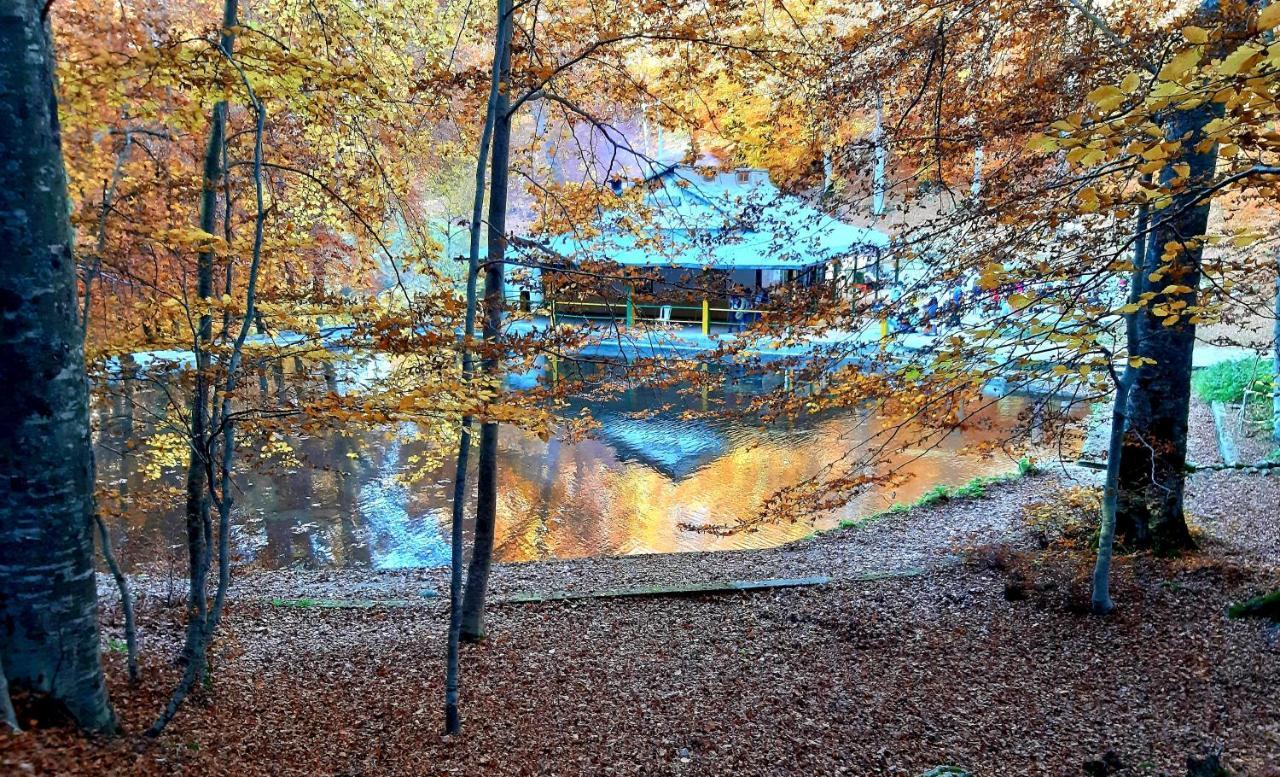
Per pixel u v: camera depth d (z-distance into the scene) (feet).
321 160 28.50
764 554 39.88
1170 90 8.85
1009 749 19.69
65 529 13.92
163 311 19.94
